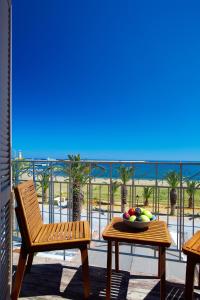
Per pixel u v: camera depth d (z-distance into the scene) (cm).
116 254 228
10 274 180
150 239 168
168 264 318
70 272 227
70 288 201
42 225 214
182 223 262
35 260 252
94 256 340
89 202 303
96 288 201
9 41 175
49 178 316
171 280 216
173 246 378
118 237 172
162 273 172
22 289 198
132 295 191
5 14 160
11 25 181
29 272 224
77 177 399
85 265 181
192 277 147
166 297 189
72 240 177
